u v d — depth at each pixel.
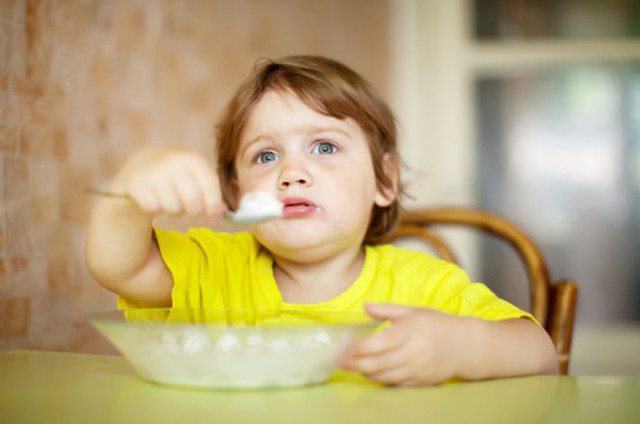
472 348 0.61
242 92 1.05
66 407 0.48
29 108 1.10
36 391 0.54
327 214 0.93
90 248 0.79
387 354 0.57
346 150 0.99
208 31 1.68
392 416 0.45
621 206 2.43
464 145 2.47
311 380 0.57
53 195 1.15
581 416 0.46
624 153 2.44
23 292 1.08
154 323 0.58
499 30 2.49
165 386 0.56
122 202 0.77
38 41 1.13
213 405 0.49
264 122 0.99
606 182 2.44
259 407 0.48
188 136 1.58
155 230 0.92
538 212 2.46
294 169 0.94
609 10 2.45
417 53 2.51
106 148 1.30
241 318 0.74
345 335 0.55
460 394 0.54
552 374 0.71
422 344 0.57
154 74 1.47
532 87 2.47
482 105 2.49
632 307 2.42
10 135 1.06
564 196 2.45
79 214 1.21
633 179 2.43
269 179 0.96
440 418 0.45
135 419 0.44
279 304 0.97
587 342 2.39
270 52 1.93
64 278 1.17
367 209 1.02
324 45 2.16
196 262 0.94
